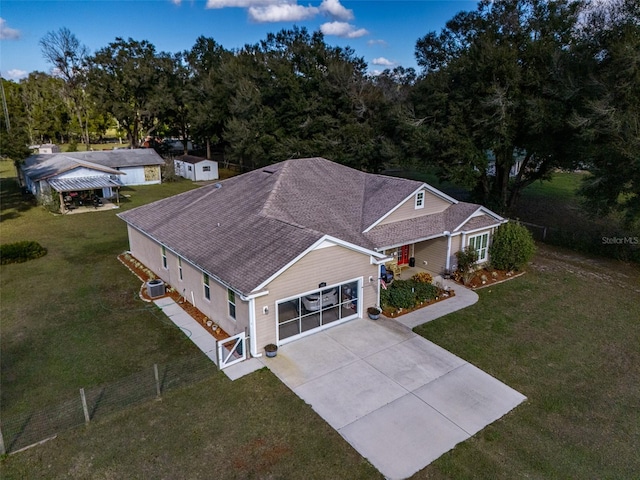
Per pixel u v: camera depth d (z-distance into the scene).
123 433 10.31
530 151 28.75
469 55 28.84
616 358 13.97
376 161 38.19
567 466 9.51
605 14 24.33
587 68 24.20
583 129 22.84
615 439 10.38
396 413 11.18
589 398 11.92
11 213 33.41
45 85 87.56
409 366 13.33
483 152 29.42
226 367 13.11
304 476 9.16
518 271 21.86
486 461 9.61
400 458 9.67
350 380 12.55
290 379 12.55
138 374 12.71
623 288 19.83
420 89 31.61
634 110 22.08
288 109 42.12
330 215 19.38
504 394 12.04
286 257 13.90
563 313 17.14
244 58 56.47
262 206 18.58
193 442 10.05
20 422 10.64
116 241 26.17
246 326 13.66
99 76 59.22
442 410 11.33
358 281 16.02
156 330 15.41
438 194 21.52
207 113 54.53
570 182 47.19
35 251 22.98
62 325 15.71
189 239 17.86
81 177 36.25
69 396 11.70
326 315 15.60
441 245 20.80
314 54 44.44
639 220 22.83
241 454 9.72
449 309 17.36
